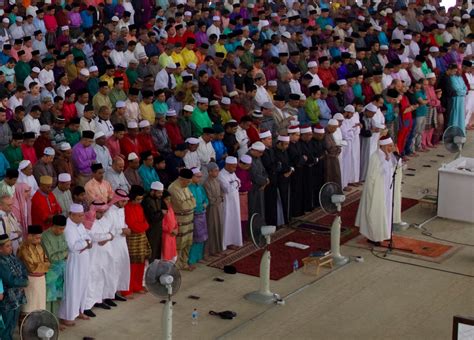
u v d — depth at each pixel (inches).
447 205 790.5
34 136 706.2
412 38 1189.1
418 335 561.3
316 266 669.9
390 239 715.4
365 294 627.2
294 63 1008.9
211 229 686.5
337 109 903.1
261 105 866.1
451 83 1024.2
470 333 464.4
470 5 1440.7
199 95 868.6
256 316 586.2
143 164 682.8
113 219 593.3
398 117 945.5
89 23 1075.9
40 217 602.9
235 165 697.6
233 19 1087.0
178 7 1116.5
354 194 860.6
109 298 600.1
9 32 1002.1
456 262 693.9
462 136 826.8
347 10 1261.1
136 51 964.0
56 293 557.6
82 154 694.5
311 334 560.7
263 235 605.6
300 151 774.5
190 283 641.6
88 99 828.6
